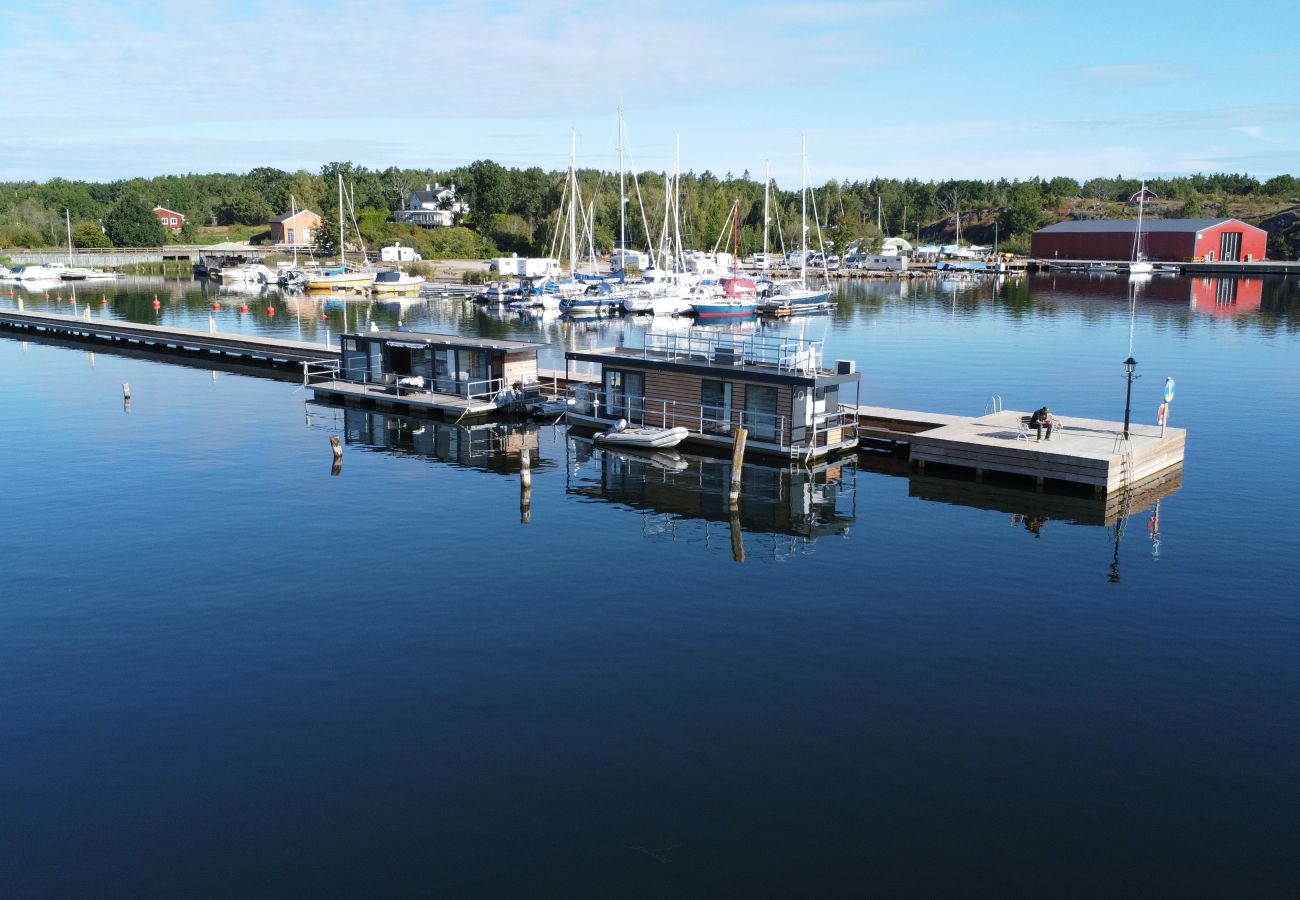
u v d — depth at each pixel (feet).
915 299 420.77
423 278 508.94
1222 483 128.26
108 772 63.67
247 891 52.95
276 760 64.80
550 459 144.36
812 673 76.23
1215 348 255.70
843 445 149.48
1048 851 55.57
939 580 95.50
